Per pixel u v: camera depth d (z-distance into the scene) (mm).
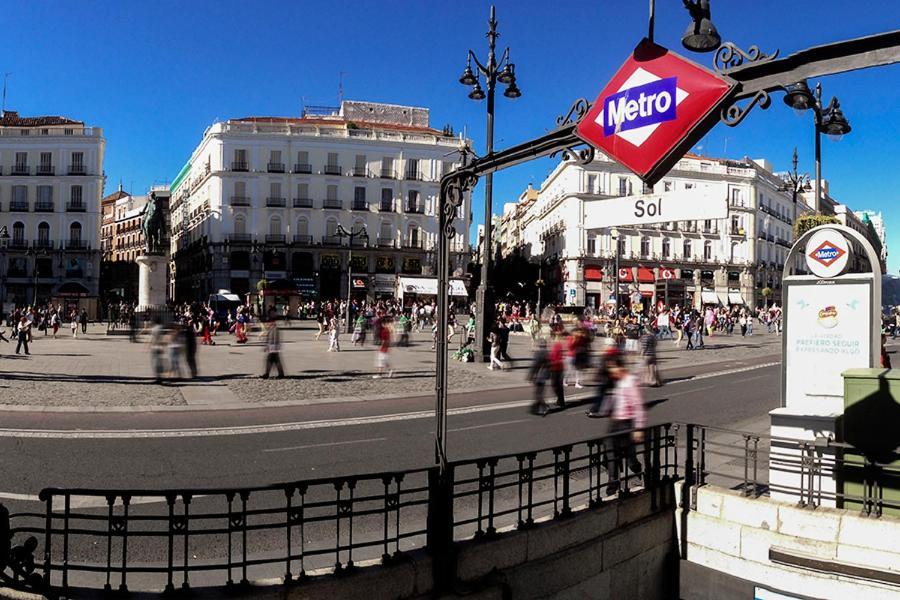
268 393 14875
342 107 71688
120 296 77812
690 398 14859
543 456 9594
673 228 66438
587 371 18391
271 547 5898
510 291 79875
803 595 6426
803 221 32750
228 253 62812
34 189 64938
